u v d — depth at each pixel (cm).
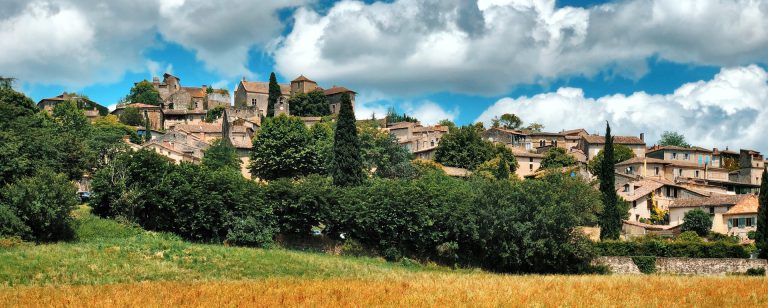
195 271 6178
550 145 17712
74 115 15650
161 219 8275
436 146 16075
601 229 9425
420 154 16425
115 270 5950
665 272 8188
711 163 16450
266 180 12850
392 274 6656
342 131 10038
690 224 10150
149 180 8494
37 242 7150
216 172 8831
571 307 4309
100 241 7175
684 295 4784
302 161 12762
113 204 8294
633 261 8325
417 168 13275
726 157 17125
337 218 8319
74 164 9750
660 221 11381
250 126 17488
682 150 16150
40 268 5800
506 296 4662
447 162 15138
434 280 5703
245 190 8331
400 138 18450
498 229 8144
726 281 5572
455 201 8569
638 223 10650
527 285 5262
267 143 12788
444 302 4419
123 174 8538
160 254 6569
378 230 8250
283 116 14375
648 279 5781
